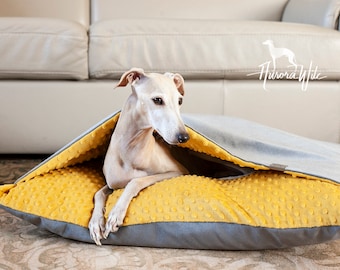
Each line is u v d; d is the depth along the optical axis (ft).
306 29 5.91
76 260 3.40
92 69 5.74
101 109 5.81
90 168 4.30
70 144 3.95
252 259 3.45
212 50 5.77
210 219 3.40
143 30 5.76
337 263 3.41
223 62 5.78
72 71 5.69
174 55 5.74
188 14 7.39
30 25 5.63
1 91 5.69
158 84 3.48
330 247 3.65
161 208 3.48
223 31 5.81
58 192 3.79
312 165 3.86
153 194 3.58
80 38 5.64
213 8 7.40
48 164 3.92
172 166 4.02
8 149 5.86
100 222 3.55
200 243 3.50
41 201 3.69
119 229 3.52
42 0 7.28
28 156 6.10
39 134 5.83
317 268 3.33
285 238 3.36
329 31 5.96
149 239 3.53
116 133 3.80
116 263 3.36
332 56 5.86
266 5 7.41
